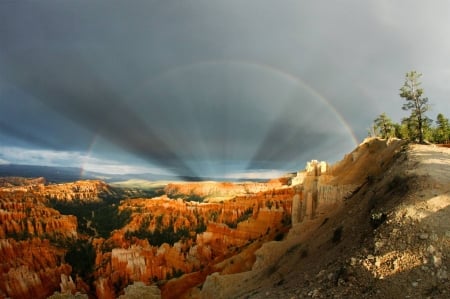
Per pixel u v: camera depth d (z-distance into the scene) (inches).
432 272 622.8
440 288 584.1
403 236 743.1
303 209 2518.5
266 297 952.3
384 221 847.7
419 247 688.4
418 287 609.3
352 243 938.1
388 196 1050.7
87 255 4370.1
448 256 639.1
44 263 3671.3
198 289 2472.9
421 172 1034.1
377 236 801.6
